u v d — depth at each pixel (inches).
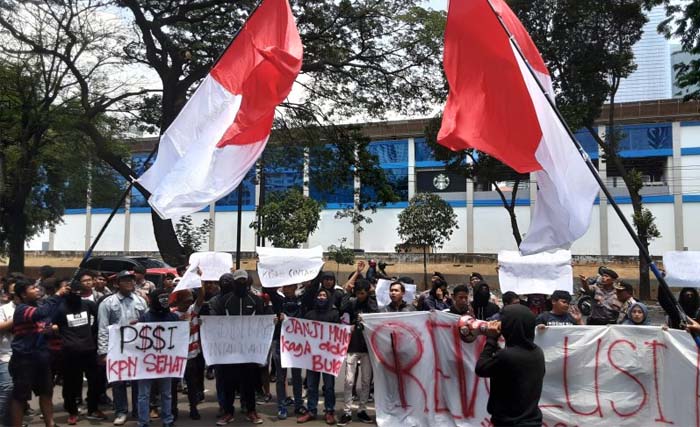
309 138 832.9
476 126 273.6
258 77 327.0
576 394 279.7
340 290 360.2
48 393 299.3
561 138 252.8
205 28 778.2
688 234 1711.4
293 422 335.6
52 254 2187.5
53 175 1197.1
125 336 320.2
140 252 2129.7
